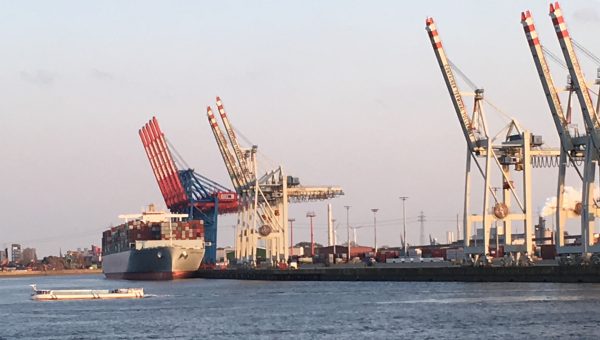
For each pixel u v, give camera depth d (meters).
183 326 153.50
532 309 155.12
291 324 151.00
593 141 199.00
